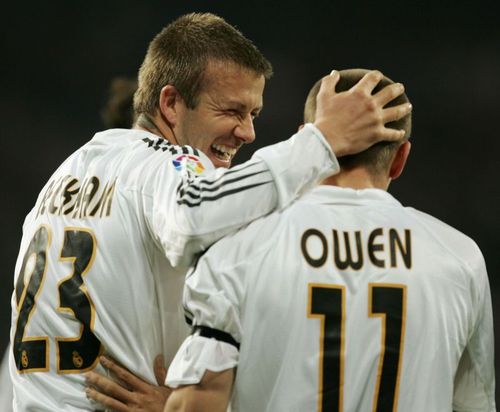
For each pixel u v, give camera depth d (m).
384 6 36.47
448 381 8.28
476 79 35.72
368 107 8.41
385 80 8.70
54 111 35.19
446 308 8.29
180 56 10.33
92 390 9.31
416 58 36.16
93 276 9.39
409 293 8.20
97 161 9.96
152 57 10.61
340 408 7.99
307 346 8.00
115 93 14.41
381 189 8.65
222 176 8.25
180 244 8.27
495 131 35.25
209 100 10.34
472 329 8.62
